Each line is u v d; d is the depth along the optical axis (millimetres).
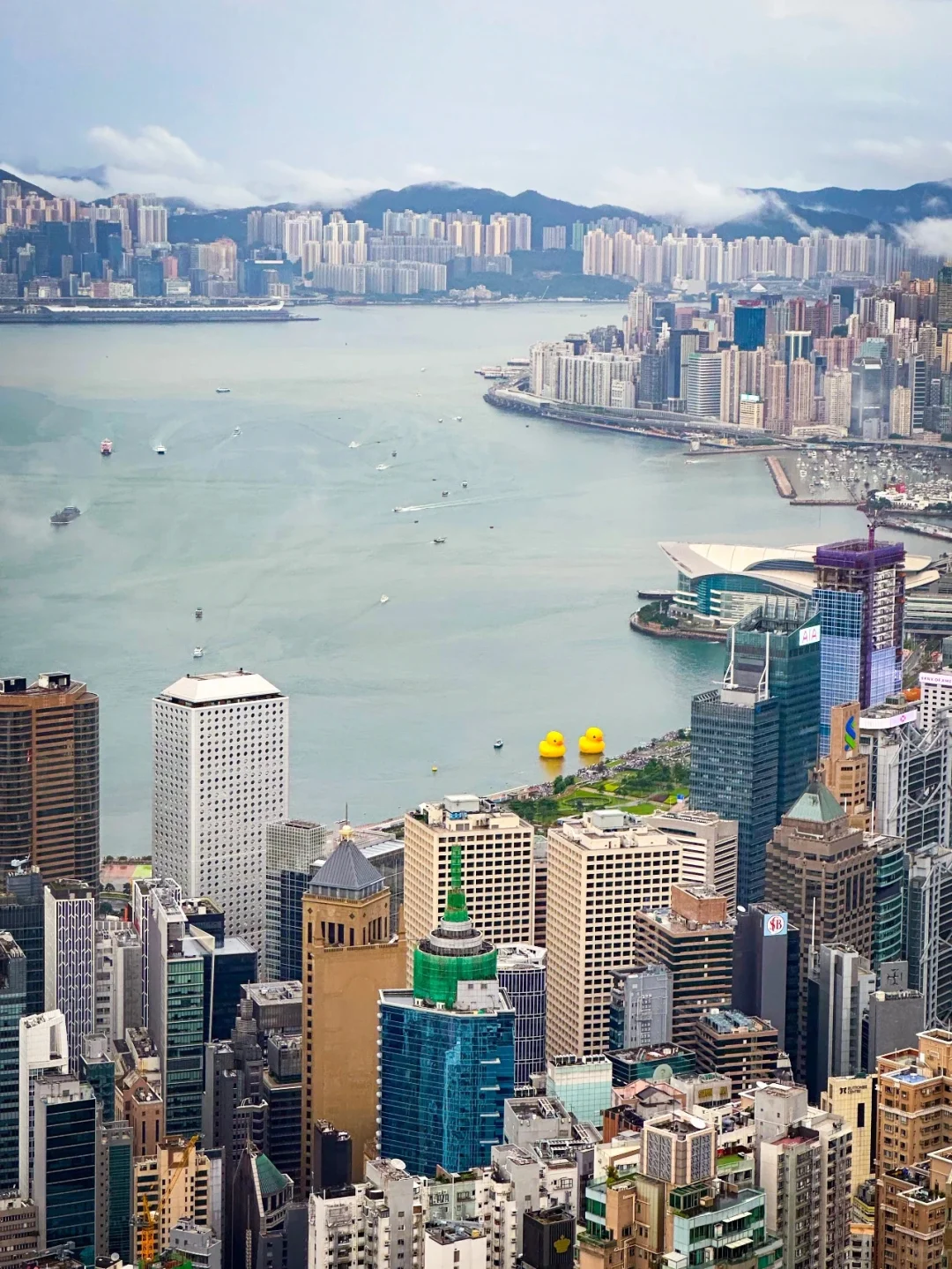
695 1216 159000
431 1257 178500
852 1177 177000
